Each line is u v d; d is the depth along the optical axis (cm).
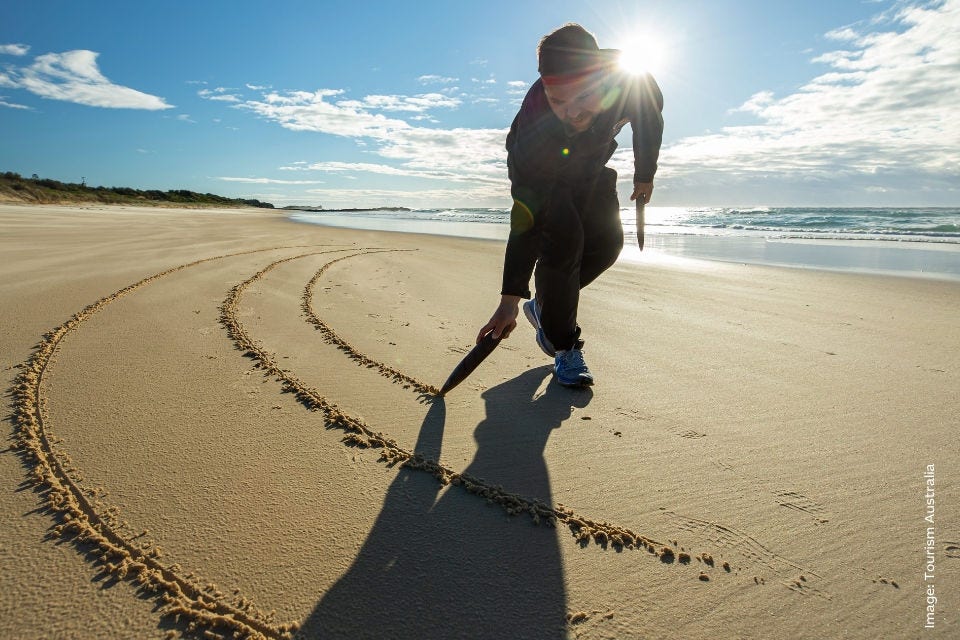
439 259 785
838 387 280
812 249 1098
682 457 207
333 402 245
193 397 244
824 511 174
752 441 220
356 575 141
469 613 130
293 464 192
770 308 476
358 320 389
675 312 454
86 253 663
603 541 159
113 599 130
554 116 213
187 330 342
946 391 275
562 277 245
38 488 172
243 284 492
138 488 174
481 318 411
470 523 164
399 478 187
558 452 209
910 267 802
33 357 284
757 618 131
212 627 124
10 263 558
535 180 227
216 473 184
